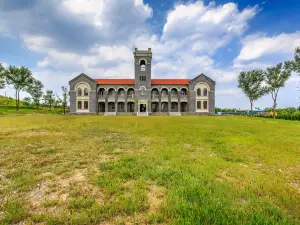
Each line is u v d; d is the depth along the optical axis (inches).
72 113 1875.0
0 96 3371.1
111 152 288.5
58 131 521.3
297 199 144.9
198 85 1898.4
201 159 250.7
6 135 437.1
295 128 671.8
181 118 1189.7
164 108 2027.6
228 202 138.1
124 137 428.8
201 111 1892.2
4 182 174.7
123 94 2011.6
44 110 2459.4
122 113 1851.6
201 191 152.4
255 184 172.1
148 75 1902.1
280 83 1546.5
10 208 129.5
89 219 116.1
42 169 210.7
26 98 2450.8
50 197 148.9
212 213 121.4
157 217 118.3
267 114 1759.4
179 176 187.3
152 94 2000.5
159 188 164.7
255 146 340.2
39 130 533.6
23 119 987.3
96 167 220.2
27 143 347.9
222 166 222.5
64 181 181.0
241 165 233.3
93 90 1886.1
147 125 714.8
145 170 203.6
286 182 182.5
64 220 116.5
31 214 124.7
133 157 257.1
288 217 121.7
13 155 265.3
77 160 247.0
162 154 272.2
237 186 167.6
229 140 398.9
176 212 124.7
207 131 547.2
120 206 130.3
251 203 137.0
